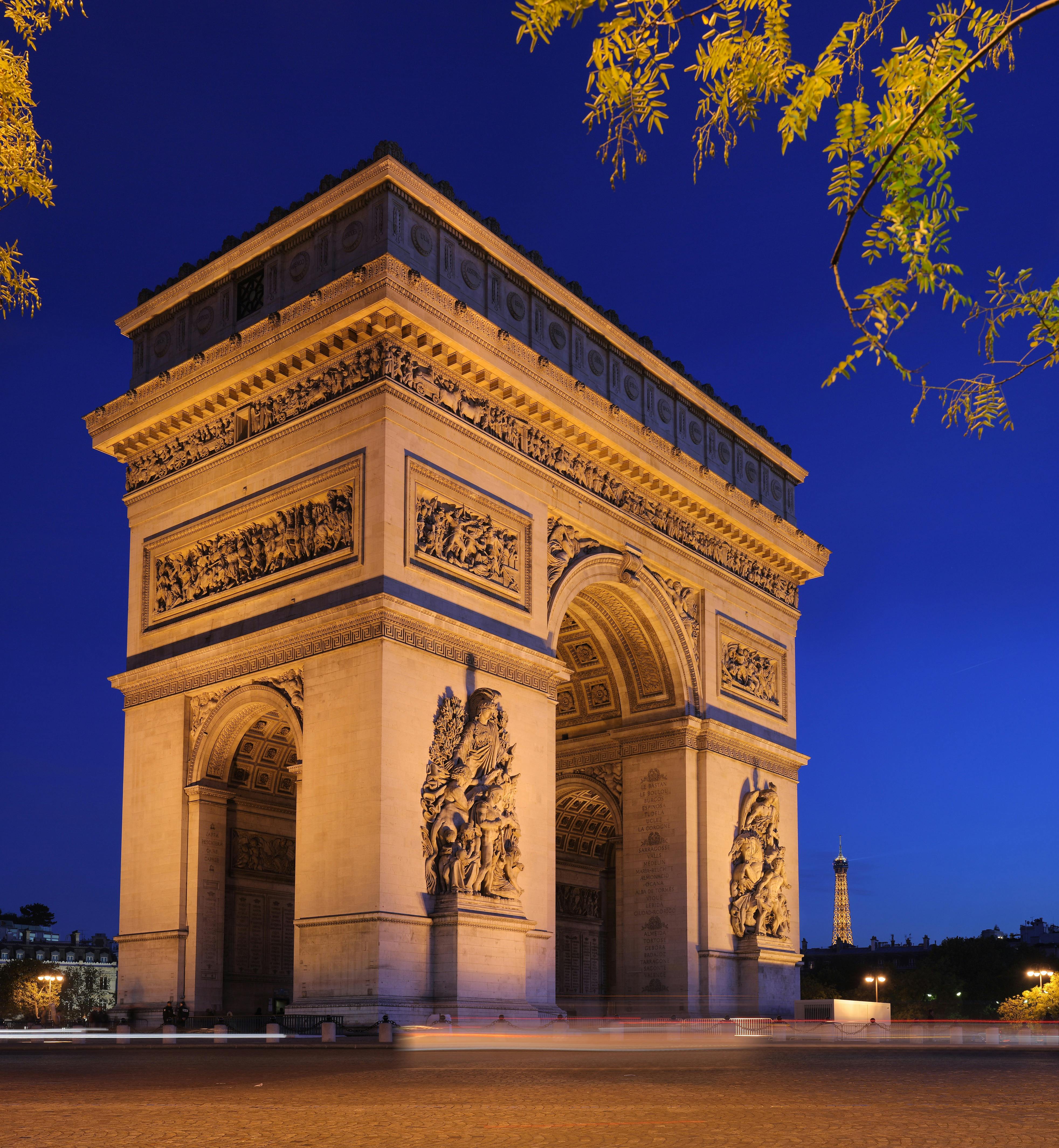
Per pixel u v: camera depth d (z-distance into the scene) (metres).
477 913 64.25
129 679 77.19
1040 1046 89.94
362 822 62.31
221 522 74.75
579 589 79.75
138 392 80.00
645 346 89.88
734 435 98.19
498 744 69.25
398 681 64.12
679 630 88.75
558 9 12.95
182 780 72.75
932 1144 18.84
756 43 13.56
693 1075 36.78
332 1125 21.69
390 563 65.25
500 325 75.81
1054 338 13.91
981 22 12.54
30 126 24.72
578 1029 67.81
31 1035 72.56
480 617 70.69
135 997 71.62
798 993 92.19
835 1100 27.22
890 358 13.96
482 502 72.56
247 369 73.31
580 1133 20.38
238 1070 38.44
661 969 84.81
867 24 12.89
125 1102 26.39
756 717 95.69
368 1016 59.25
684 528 91.31
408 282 67.75
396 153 70.19
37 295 25.69
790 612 103.00
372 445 67.00
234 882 73.69
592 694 93.62
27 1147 18.62
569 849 102.25
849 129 13.45
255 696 69.75
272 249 75.69
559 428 79.38
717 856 87.50
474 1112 24.12
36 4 22.78
